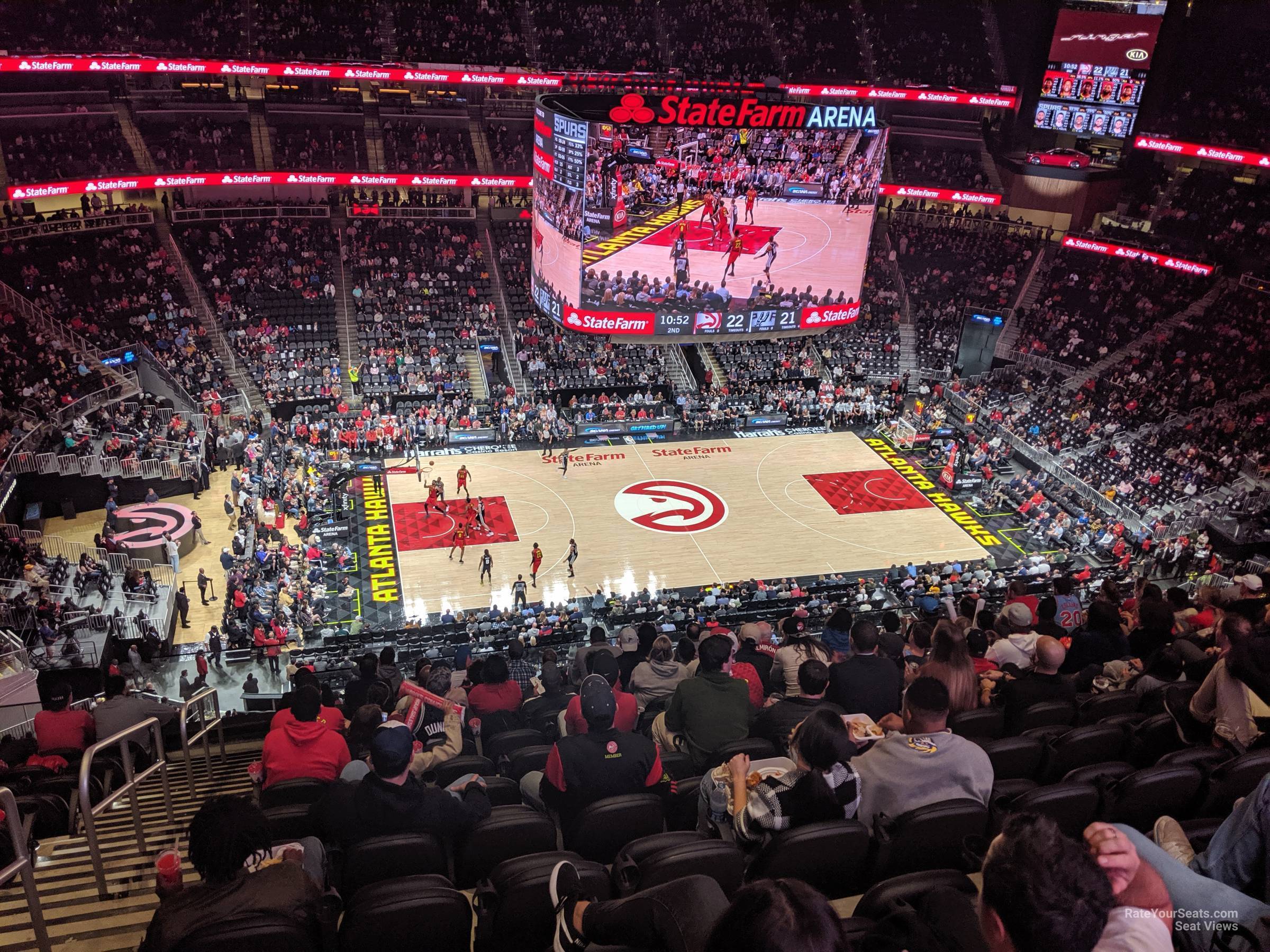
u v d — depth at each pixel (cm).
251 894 412
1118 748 727
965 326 4891
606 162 2677
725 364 4691
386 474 3878
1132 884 293
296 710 724
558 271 2903
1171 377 4172
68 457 3284
